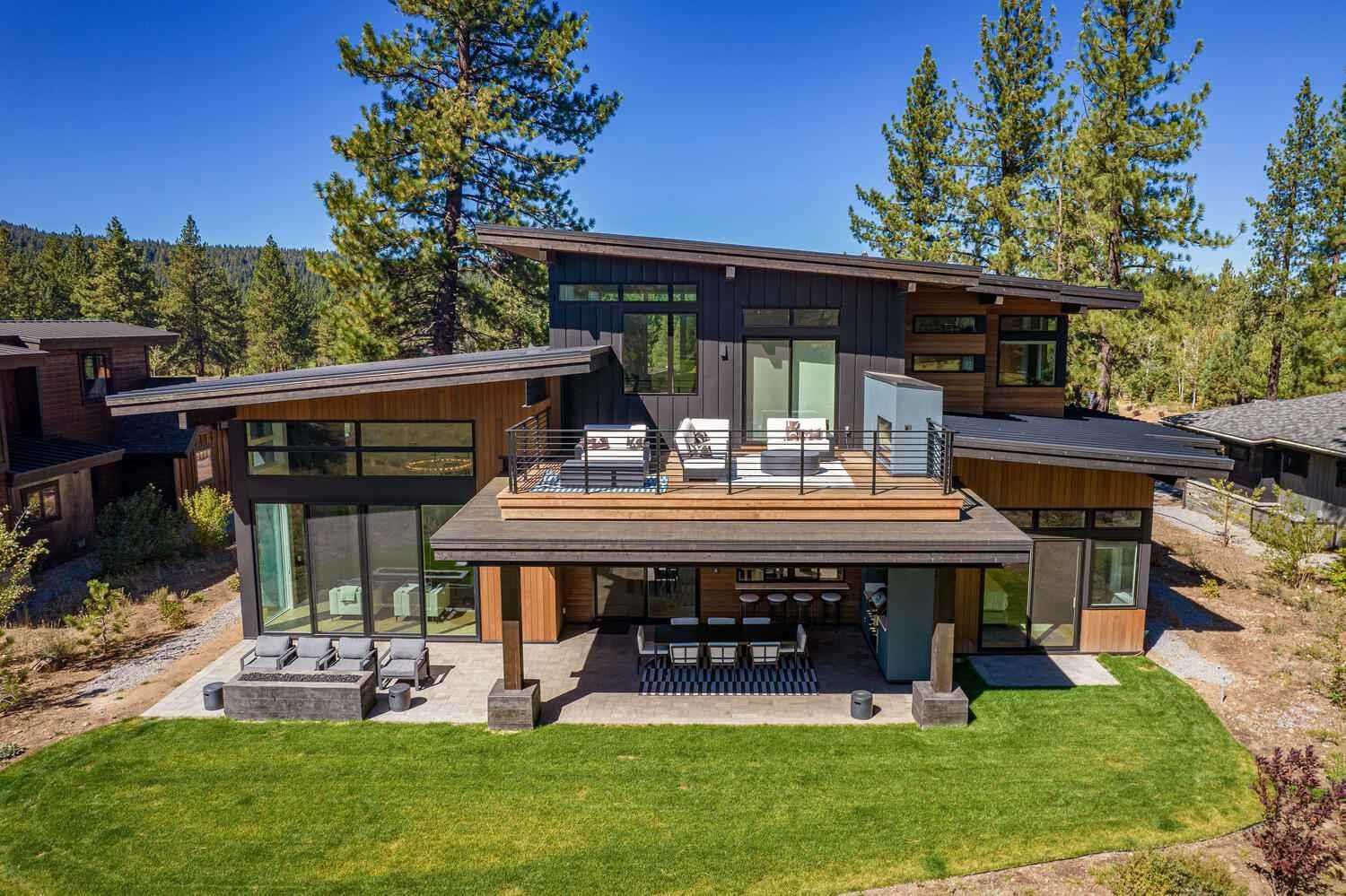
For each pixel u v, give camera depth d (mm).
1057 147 30016
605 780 11281
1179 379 57438
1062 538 15375
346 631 16594
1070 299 18234
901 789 11016
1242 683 14266
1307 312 35219
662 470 15023
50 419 24734
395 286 27422
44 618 18141
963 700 12664
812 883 9297
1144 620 15656
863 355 17156
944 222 34469
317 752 12070
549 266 17156
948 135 34062
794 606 17266
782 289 17094
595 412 17422
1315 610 17531
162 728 12812
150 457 26781
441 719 13070
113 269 67312
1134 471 13992
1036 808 10578
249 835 10148
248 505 16297
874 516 12664
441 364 15109
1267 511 23094
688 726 12781
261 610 16656
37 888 9266
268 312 75938
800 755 11891
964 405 19141
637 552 11875
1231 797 10797
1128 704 13430
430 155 25844
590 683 14359
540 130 29422
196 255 72750
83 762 11781
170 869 9555
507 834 10148
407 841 10023
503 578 12539
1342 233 33781
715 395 17281
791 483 13766
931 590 14117
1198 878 8789
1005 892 9109
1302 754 10703
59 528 22750
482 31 27938
